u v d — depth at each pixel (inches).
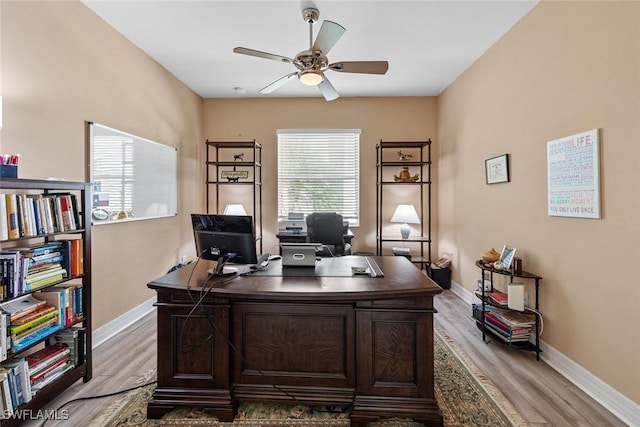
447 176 158.9
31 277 62.3
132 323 112.6
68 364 72.1
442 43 113.2
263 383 65.2
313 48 83.1
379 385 62.2
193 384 64.8
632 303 62.9
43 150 77.8
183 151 151.9
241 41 111.3
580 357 75.7
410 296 59.8
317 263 85.0
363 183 174.7
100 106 96.8
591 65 71.3
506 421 63.2
